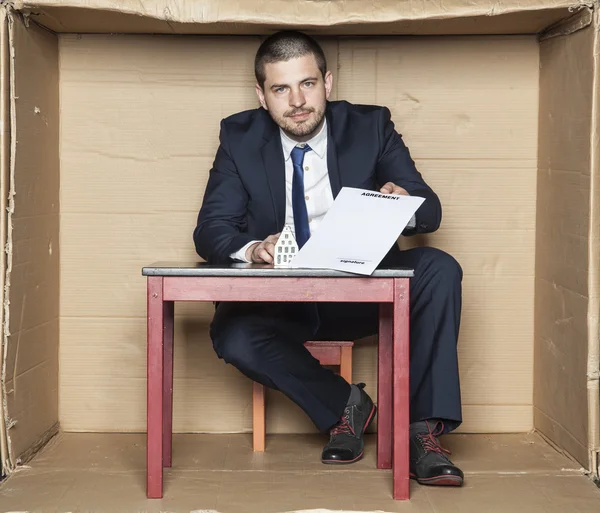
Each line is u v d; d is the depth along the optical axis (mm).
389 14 2314
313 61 2316
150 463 2072
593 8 2238
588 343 2273
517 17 2369
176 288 1976
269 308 2260
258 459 2424
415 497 2076
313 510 1976
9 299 2293
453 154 2711
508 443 2607
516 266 2732
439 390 2148
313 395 2303
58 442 2613
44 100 2549
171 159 2715
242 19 2307
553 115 2547
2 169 2262
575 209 2365
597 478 2246
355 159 2414
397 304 1975
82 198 2713
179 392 2740
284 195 2406
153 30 2588
